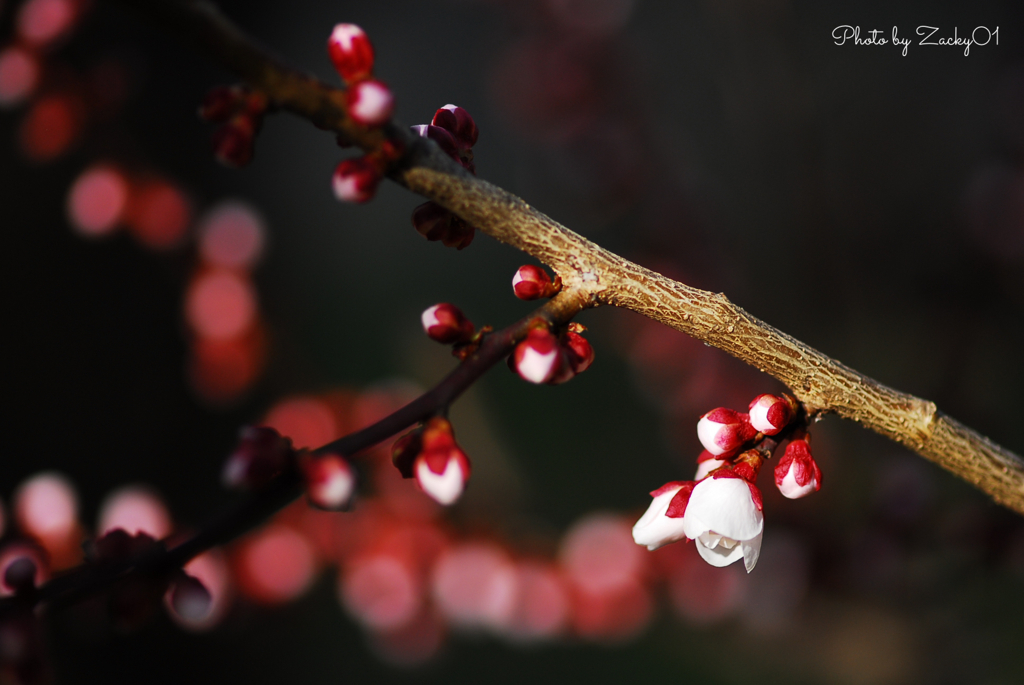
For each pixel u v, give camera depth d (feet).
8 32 1.98
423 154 1.18
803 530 2.08
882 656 2.35
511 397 3.51
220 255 2.15
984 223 2.43
